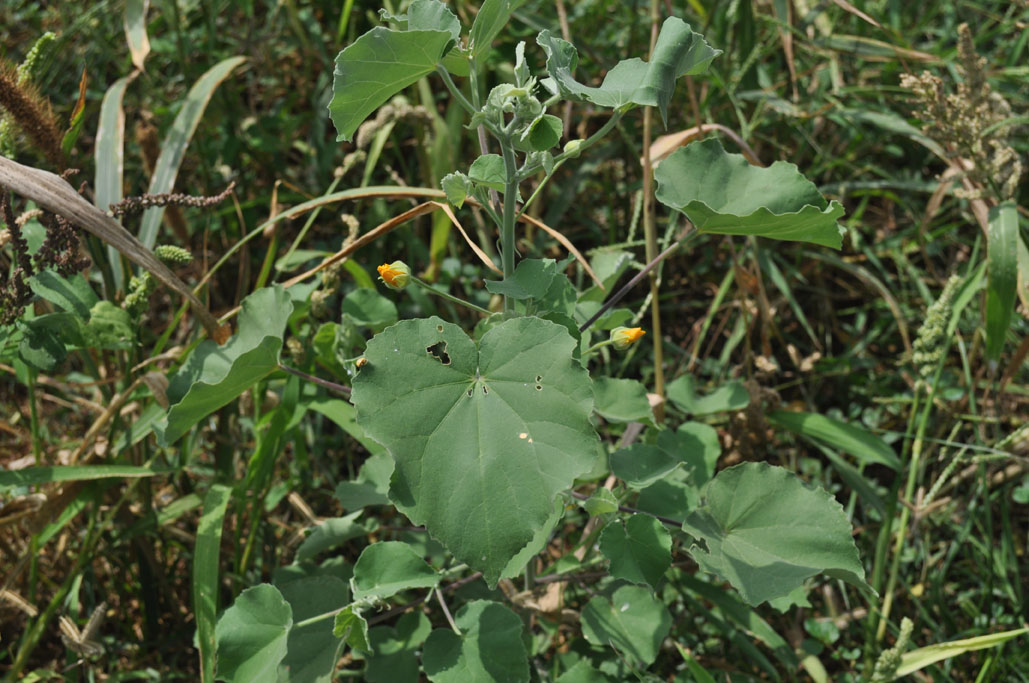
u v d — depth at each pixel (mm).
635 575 1755
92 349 2664
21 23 3852
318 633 1974
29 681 2264
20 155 2723
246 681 1783
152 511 2479
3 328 2127
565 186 3193
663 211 3352
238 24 3883
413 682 1980
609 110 3188
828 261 3078
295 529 2725
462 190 1667
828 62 3445
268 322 2098
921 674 2475
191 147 3410
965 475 2730
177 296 3078
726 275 3207
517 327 1588
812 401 3121
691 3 3355
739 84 3354
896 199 3197
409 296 3178
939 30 3654
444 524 1517
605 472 2186
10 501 2188
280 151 3447
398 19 1718
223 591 2633
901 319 2936
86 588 2561
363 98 1584
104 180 2625
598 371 3141
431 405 1550
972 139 2459
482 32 1648
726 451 2754
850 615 2545
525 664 1811
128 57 3652
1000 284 2412
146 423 2311
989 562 2533
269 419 2475
